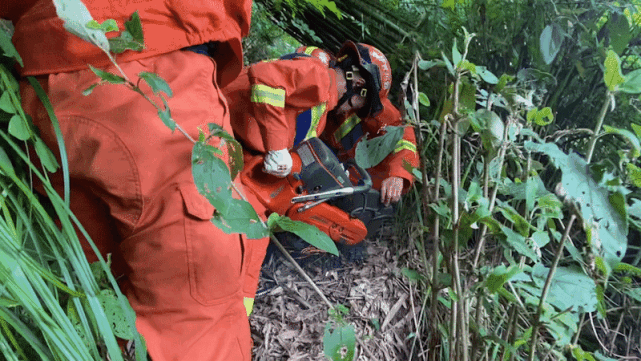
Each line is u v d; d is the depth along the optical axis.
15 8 0.90
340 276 1.73
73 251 0.84
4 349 0.70
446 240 0.93
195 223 0.85
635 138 0.69
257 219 0.73
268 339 1.50
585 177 0.68
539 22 1.40
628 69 1.33
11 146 0.84
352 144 1.92
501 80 0.86
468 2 1.66
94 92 0.83
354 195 1.66
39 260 0.86
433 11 1.73
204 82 0.94
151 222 0.86
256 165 1.59
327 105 1.67
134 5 0.85
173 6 0.87
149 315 0.89
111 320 0.84
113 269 1.00
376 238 1.86
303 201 1.60
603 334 1.33
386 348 1.51
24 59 0.87
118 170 0.82
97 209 0.93
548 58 0.94
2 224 0.76
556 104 1.46
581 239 1.33
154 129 0.83
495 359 1.12
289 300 1.62
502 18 1.53
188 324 0.89
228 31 0.98
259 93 1.47
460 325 0.94
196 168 0.67
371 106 1.73
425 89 1.73
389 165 1.73
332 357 0.76
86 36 0.65
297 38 2.78
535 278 0.86
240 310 0.99
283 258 1.73
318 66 1.54
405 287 1.69
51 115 0.81
